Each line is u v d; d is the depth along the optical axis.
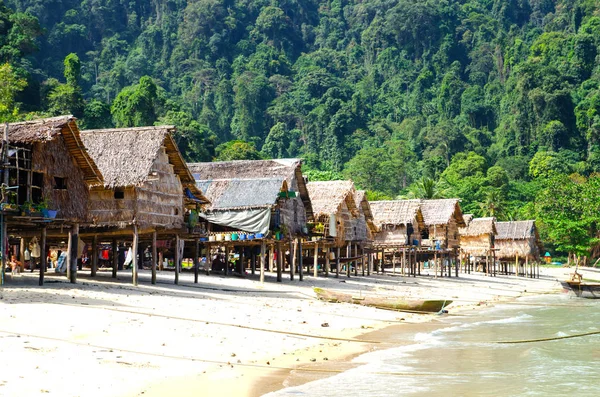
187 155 146.12
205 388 21.27
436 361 28.30
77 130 39.03
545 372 26.48
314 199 69.25
